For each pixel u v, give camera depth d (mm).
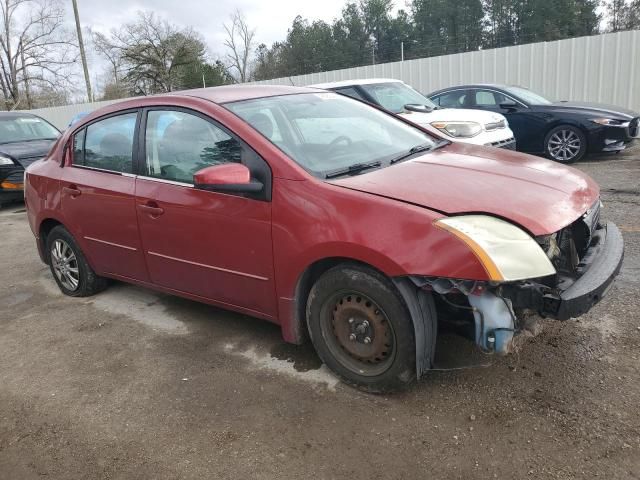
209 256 3553
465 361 3281
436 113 8172
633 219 5816
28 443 2941
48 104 42406
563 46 12930
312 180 3068
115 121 4238
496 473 2443
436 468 2504
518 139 10008
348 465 2570
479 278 2525
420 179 3068
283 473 2555
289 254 3107
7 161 9484
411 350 2859
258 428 2889
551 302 2545
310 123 3725
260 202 3209
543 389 2988
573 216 2875
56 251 4973
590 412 2771
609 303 3881
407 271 2674
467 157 3572
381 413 2924
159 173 3842
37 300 5039
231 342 3867
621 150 10117
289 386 3252
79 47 32094
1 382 3596
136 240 4035
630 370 3084
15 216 9117
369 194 2904
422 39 46500
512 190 2965
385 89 8961
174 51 39656
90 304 4793
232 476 2566
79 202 4426
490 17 42469
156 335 4082
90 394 3355
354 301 3010
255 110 3621
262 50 50406
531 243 2598
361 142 3693
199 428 2932
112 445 2863
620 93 12492
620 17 39125
